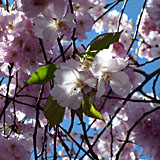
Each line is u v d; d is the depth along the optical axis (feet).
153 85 2.29
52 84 1.88
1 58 2.01
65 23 1.69
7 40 1.95
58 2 1.68
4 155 2.20
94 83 1.61
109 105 2.17
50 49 1.97
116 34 1.72
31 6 1.71
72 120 1.72
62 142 2.09
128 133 2.12
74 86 1.63
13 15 1.90
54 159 1.94
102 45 1.70
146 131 2.30
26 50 1.97
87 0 2.04
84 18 2.15
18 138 2.29
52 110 1.70
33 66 2.02
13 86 2.31
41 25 1.69
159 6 1.99
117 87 1.63
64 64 1.62
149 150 2.27
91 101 1.67
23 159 2.24
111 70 1.62
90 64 1.64
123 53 1.84
